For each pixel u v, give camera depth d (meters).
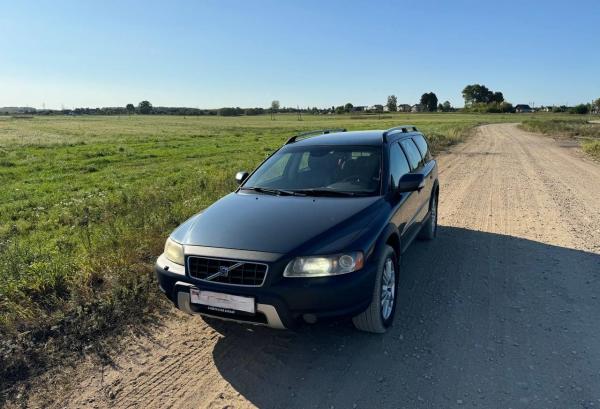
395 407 2.72
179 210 7.11
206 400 2.84
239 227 3.35
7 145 28.91
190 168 15.84
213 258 3.10
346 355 3.31
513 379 2.97
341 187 4.15
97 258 4.87
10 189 12.09
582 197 9.34
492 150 22.00
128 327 3.75
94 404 2.82
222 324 3.82
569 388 2.86
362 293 3.12
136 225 6.31
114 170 16.14
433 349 3.36
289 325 3.04
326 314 3.01
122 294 4.14
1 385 2.99
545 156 18.80
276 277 2.97
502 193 9.81
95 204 9.11
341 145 4.70
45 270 4.47
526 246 5.87
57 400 2.86
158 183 11.61
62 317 3.77
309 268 2.99
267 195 4.15
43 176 14.96
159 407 2.78
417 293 4.38
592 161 16.86
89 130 55.72
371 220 3.50
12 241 6.22
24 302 3.96
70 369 3.18
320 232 3.20
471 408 2.69
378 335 3.60
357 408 2.72
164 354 3.37
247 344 3.50
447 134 31.33
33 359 3.26
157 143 30.80
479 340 3.48
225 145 28.39
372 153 4.47
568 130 40.91
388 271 3.63
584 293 4.36
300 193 4.12
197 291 3.15
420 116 126.38
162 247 5.40
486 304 4.12
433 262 5.25
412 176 4.09
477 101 192.00
